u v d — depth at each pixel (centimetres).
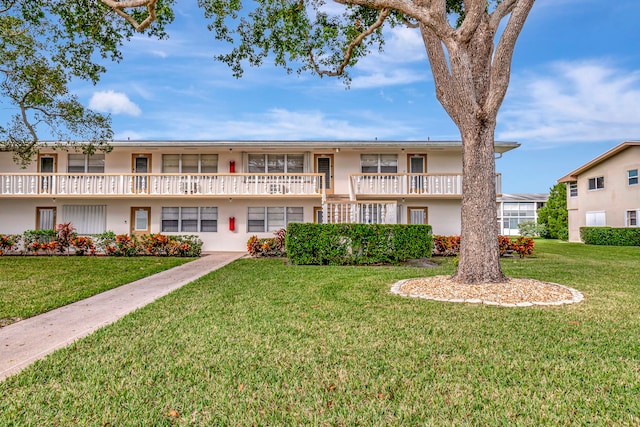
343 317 555
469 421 277
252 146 1762
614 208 2425
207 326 515
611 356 400
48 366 383
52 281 919
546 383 336
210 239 1852
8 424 276
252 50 1170
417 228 1277
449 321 531
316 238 1250
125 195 1752
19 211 1834
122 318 563
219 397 314
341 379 347
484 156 779
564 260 1389
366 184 1761
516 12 711
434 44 802
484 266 770
